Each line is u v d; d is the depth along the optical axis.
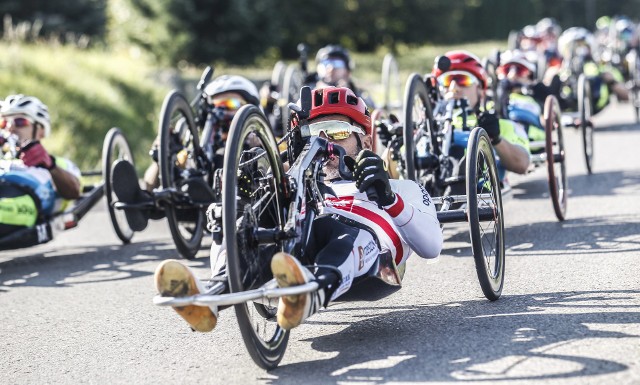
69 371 7.98
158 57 54.22
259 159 7.64
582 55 22.91
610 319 8.04
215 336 8.67
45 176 13.18
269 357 7.25
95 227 16.28
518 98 15.30
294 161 8.12
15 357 8.55
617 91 23.45
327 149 8.00
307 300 6.71
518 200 15.32
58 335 9.23
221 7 53.59
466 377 6.83
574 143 22.94
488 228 9.20
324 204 7.95
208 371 7.60
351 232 7.71
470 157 8.61
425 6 80.56
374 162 7.53
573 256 10.88
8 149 13.16
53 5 41.09
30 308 10.51
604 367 6.80
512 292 9.36
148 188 12.84
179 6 52.81
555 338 7.59
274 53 64.62
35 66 27.09
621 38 31.92
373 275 7.70
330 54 18.38
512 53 16.06
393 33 81.56
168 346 8.48
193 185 12.11
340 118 8.27
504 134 12.13
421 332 8.12
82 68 29.97
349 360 7.49
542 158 13.23
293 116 8.26
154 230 15.69
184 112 12.61
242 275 7.12
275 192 7.58
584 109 17.53
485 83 11.98
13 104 13.12
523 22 108.88
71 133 24.86
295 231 7.34
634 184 16.05
